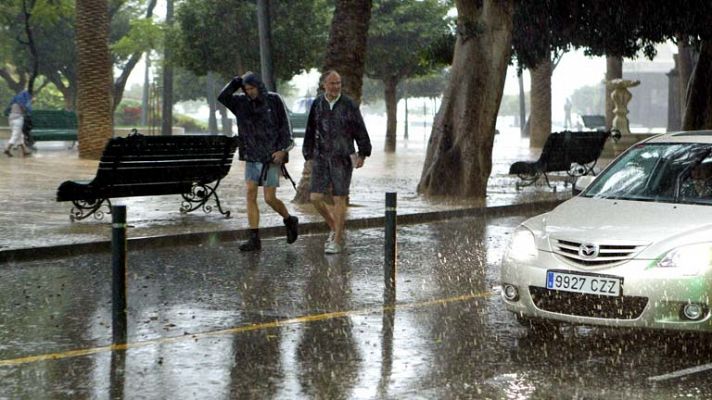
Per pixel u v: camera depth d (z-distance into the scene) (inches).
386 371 601.6
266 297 818.2
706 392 564.1
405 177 2009.1
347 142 1042.1
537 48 1830.7
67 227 1141.1
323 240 1154.7
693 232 636.1
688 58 3238.2
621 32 1786.4
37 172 1952.5
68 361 617.0
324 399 544.4
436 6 3267.7
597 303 635.5
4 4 3582.7
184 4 2896.2
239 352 642.8
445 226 1312.7
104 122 2411.4
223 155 1270.9
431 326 722.2
